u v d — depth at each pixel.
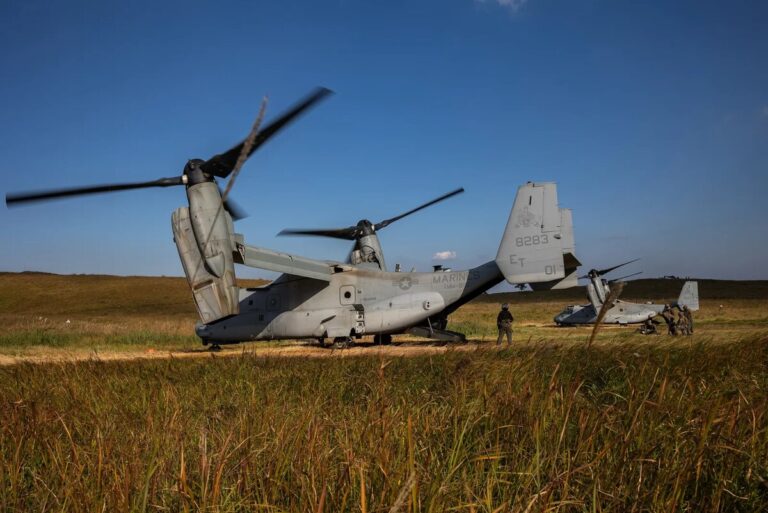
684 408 4.20
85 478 3.36
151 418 4.73
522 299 98.19
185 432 4.30
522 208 21.97
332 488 3.01
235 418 4.96
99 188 15.27
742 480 3.34
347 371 8.57
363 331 22.56
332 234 25.78
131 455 3.61
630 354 7.78
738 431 3.75
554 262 21.34
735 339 10.35
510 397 4.59
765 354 8.59
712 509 2.94
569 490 3.08
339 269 23.14
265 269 21.02
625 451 3.34
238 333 23.39
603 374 7.03
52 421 4.95
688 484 3.24
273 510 2.80
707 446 3.41
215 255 16.53
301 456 3.34
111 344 27.16
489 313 62.47
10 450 4.13
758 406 4.07
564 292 105.56
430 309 22.56
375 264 24.91
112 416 5.38
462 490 3.07
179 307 69.31
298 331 22.88
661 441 3.61
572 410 4.51
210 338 23.67
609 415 4.13
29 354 21.11
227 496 2.94
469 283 22.62
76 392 6.90
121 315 63.41
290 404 5.82
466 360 6.26
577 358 7.54
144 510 2.79
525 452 3.70
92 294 76.88
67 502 2.98
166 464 3.40
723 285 104.25
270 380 7.93
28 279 86.06
